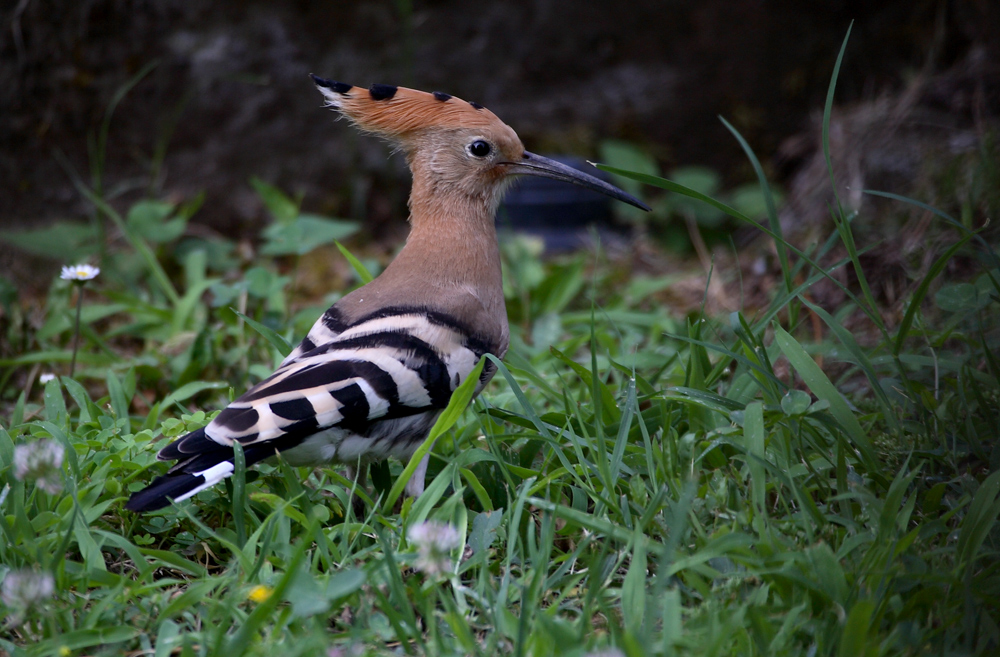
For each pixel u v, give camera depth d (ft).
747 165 53.52
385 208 51.85
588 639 18.39
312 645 17.54
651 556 21.50
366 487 26.78
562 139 53.01
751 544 20.03
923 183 40.91
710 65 53.42
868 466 23.49
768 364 25.66
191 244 46.11
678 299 43.14
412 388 23.90
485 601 19.71
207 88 49.47
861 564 19.42
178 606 19.15
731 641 17.87
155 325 38.22
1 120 46.42
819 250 39.24
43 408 31.22
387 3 50.90
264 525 21.61
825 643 17.88
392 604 19.62
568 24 52.70
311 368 22.98
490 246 28.19
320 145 50.96
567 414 26.03
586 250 50.37
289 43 50.11
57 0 46.37
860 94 53.01
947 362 26.86
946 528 21.01
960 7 48.42
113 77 48.06
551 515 21.18
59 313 37.93
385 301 25.55
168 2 48.32
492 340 26.48
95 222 47.67
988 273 25.58
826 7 53.01
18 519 20.90
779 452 23.82
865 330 34.19
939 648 18.13
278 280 36.58
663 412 25.48
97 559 20.81
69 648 17.98
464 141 27.73
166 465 25.38
